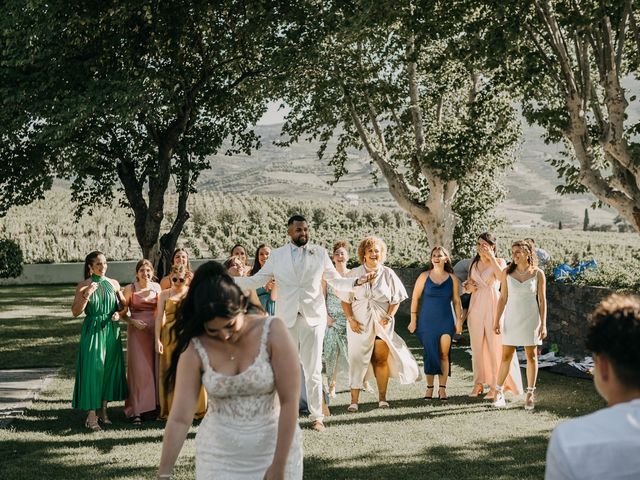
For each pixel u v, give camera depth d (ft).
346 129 75.51
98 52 58.44
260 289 29.40
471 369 36.01
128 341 26.21
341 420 25.23
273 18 59.31
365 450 21.13
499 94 63.26
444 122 70.28
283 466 10.43
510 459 19.98
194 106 68.64
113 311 25.50
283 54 58.03
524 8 41.55
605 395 6.15
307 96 71.87
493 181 74.84
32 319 65.36
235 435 10.75
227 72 70.85
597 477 5.35
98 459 20.56
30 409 27.66
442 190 68.08
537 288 26.66
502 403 27.04
